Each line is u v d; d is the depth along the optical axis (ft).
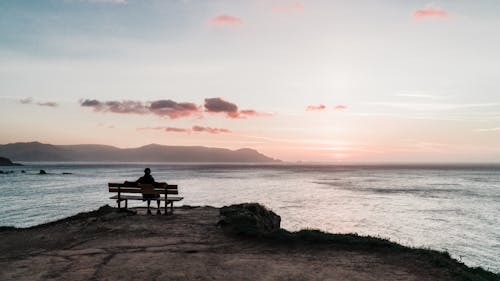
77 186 249.55
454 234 98.07
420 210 141.79
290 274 26.89
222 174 479.41
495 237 94.73
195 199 165.89
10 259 30.45
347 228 103.65
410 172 607.78
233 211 48.78
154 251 32.68
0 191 208.74
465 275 27.02
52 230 42.50
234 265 28.86
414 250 33.76
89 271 26.89
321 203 159.84
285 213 129.39
